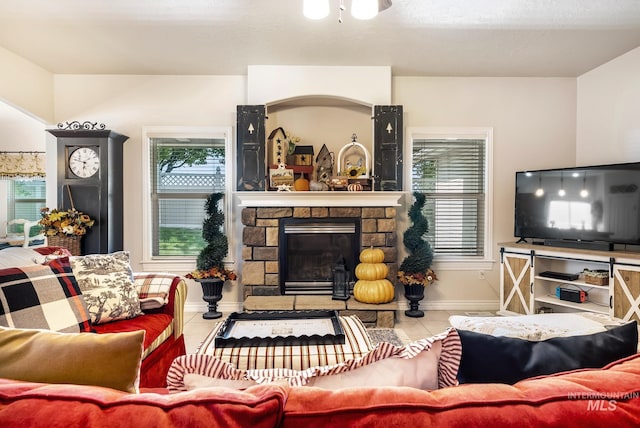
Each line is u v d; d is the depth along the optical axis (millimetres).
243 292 3781
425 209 4148
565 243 3523
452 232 4168
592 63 3697
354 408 623
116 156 3828
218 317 3809
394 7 2643
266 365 1323
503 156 4094
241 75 4020
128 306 2094
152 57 3543
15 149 5730
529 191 3787
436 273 4129
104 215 3611
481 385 683
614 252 3123
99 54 3465
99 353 797
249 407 598
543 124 4082
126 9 2668
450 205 4164
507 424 591
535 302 3602
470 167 4160
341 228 3775
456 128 4062
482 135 4094
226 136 4043
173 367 799
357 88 3814
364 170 3828
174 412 596
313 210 3744
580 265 3652
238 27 2945
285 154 3986
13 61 3439
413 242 3791
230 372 792
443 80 4066
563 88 4078
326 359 1337
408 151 4059
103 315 1981
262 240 3727
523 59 3592
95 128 3969
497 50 3381
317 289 3818
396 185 3814
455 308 4109
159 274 2441
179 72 3939
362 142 4141
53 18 2791
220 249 3805
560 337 921
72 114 3979
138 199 4027
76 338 829
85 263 2107
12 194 6305
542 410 610
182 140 4105
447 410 615
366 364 835
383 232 3764
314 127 4148
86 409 599
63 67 3789
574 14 2744
